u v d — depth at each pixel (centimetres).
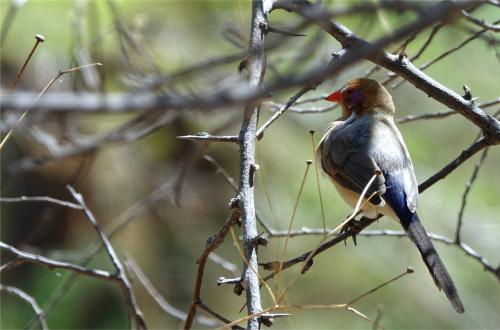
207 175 1337
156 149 1332
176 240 1307
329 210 1290
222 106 339
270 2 726
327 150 905
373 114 945
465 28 623
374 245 1308
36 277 1241
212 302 1294
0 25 1259
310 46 583
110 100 323
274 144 1332
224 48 1259
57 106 315
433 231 1350
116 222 1123
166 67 1205
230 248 1323
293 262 632
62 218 1337
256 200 1277
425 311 1298
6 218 1352
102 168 1319
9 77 1253
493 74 1326
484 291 1327
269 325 576
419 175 1366
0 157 1359
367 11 473
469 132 1396
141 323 775
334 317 1270
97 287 1236
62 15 1294
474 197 1380
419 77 742
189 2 1285
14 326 1206
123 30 1002
